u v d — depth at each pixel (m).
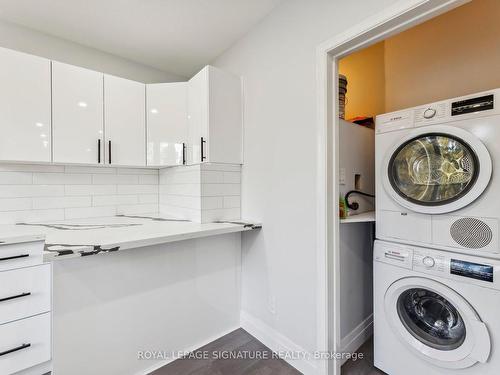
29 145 1.61
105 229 1.56
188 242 1.69
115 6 1.61
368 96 2.26
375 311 1.54
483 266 1.11
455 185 1.23
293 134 1.54
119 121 1.93
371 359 1.67
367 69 2.26
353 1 1.22
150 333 1.53
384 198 1.50
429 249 1.30
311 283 1.46
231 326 1.95
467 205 1.17
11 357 1.38
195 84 1.88
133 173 2.32
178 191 2.09
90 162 1.82
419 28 1.92
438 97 1.82
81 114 1.78
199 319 1.76
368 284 1.92
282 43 1.60
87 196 2.09
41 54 1.87
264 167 1.76
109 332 1.38
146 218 2.04
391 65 2.09
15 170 1.80
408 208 1.36
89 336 1.31
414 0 1.00
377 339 1.53
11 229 1.58
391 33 1.17
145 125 2.05
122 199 2.26
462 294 1.17
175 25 1.81
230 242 1.92
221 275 1.87
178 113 2.01
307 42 1.45
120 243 1.23
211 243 1.81
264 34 1.74
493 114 1.10
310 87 1.43
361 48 1.30
